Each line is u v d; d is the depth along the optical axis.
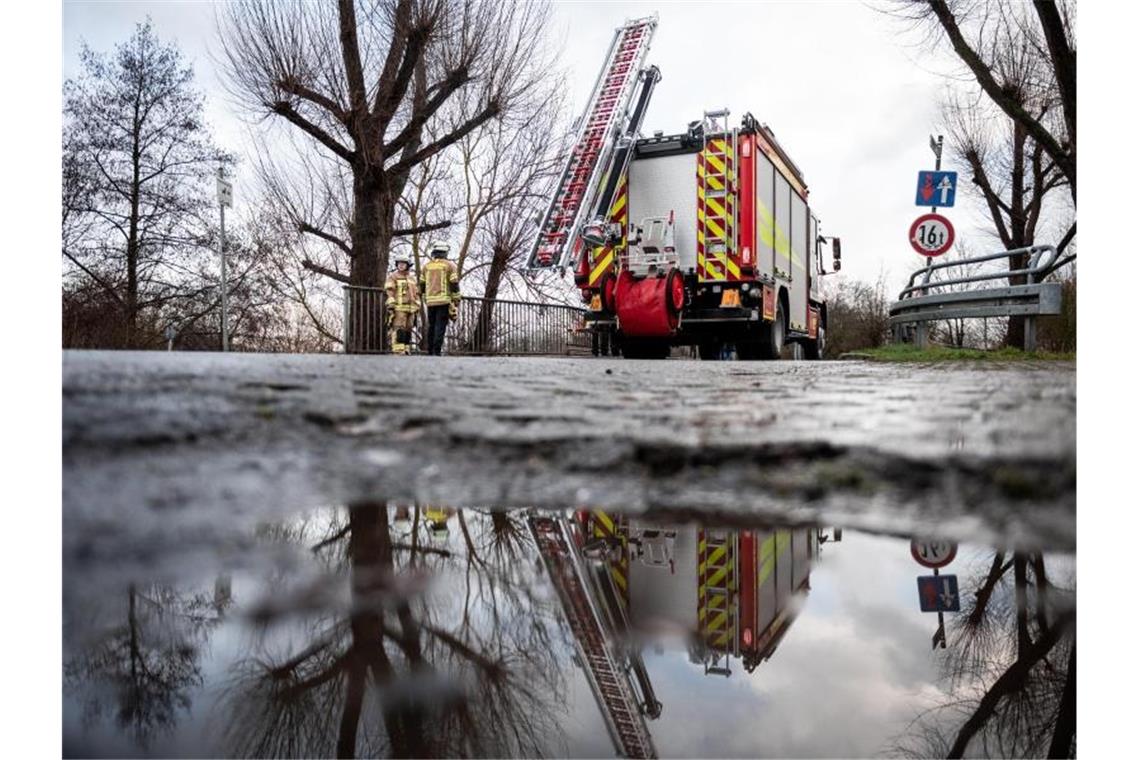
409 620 0.85
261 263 17.25
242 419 1.73
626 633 0.90
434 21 12.08
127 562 0.96
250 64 11.74
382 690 0.73
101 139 13.63
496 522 1.24
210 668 0.75
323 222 16.80
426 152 13.13
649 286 9.09
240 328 17.17
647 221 9.41
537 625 0.89
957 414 1.78
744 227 9.23
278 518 1.14
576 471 1.41
